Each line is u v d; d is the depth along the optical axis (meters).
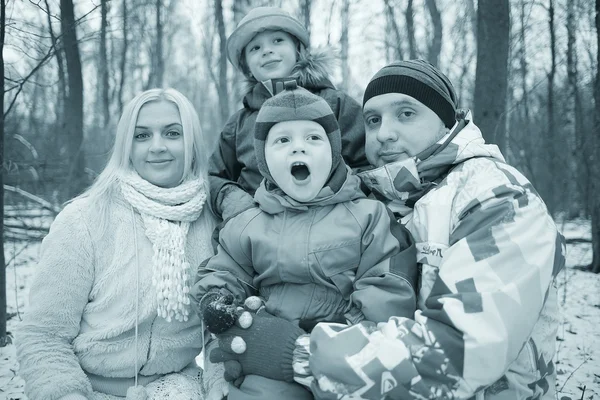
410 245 1.67
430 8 11.14
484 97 4.95
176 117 2.04
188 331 2.01
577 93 8.66
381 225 1.68
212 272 1.82
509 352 1.33
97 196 1.98
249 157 2.52
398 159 1.80
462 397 1.33
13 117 6.32
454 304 1.35
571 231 10.48
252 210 1.86
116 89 14.91
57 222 1.94
